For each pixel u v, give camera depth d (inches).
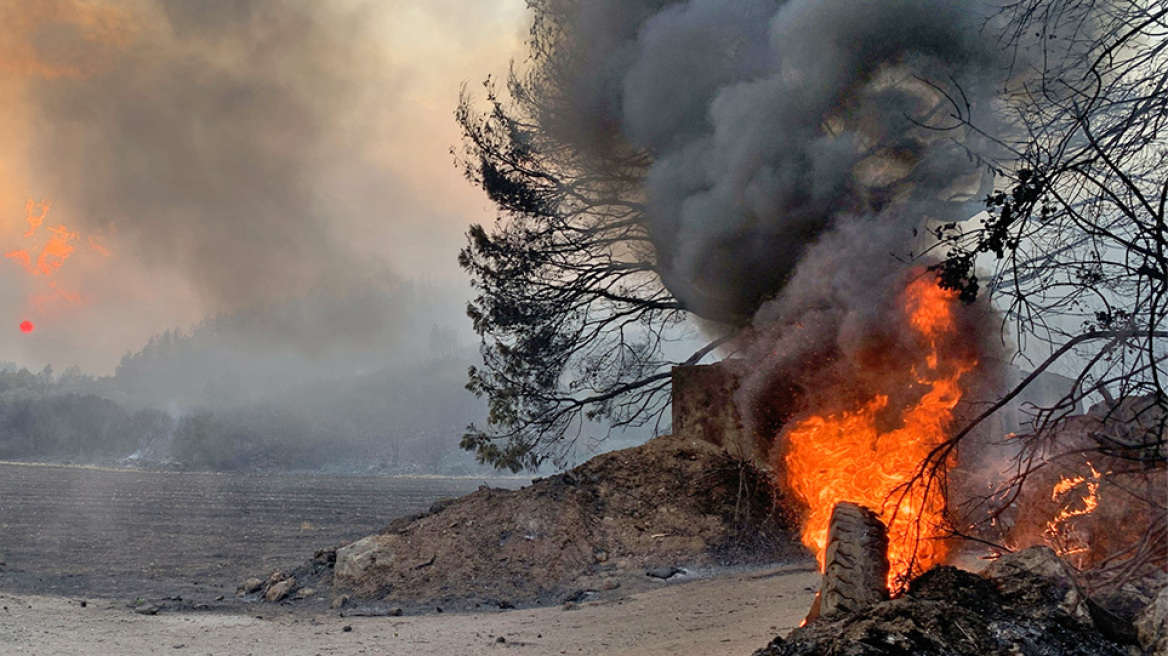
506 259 866.1
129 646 360.5
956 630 187.3
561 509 600.1
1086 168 269.9
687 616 399.2
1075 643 189.0
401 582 539.2
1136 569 224.7
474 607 500.1
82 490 2372.0
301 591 547.2
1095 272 259.3
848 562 217.6
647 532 592.7
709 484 619.8
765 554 563.8
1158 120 259.4
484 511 608.4
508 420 834.8
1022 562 212.7
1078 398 245.9
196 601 535.2
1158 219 231.6
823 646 188.1
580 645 346.0
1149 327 224.2
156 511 1615.4
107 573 675.4
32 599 512.4
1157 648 192.2
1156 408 248.5
